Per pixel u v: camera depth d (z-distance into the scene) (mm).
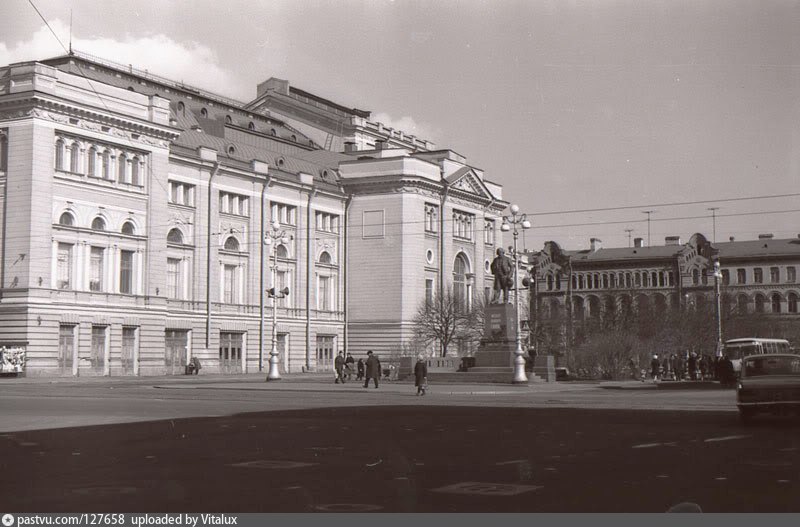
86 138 70812
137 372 74688
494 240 116500
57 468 14844
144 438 20125
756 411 24406
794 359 25156
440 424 24547
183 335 82250
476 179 110188
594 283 144750
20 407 31484
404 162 99438
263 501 11531
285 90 118000
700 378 71250
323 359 99000
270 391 47406
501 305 59625
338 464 15391
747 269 136000
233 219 88750
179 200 82562
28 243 66125
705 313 98375
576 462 15695
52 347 67375
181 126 88625
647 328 91375
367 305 100188
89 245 71062
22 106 66625
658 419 26562
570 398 39875
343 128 118562
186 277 82812
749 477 13750
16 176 66812
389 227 99562
